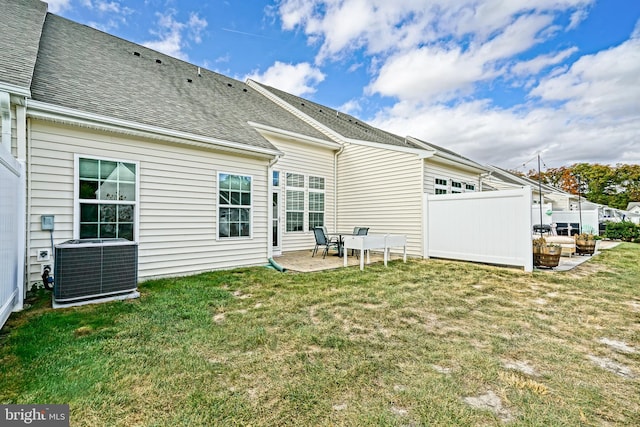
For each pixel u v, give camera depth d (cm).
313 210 1075
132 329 324
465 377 236
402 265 746
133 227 545
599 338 317
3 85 380
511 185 1773
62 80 536
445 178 1026
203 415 188
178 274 598
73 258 400
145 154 560
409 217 923
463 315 387
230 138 661
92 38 826
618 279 599
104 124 497
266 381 228
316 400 204
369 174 1039
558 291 509
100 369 241
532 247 682
